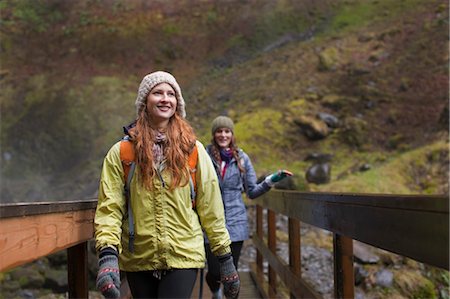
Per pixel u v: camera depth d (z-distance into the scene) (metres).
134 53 18.69
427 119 12.91
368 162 11.84
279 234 9.03
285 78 15.97
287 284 4.13
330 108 14.15
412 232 1.61
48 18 20.31
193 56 18.59
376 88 14.55
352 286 2.73
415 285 6.57
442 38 15.87
